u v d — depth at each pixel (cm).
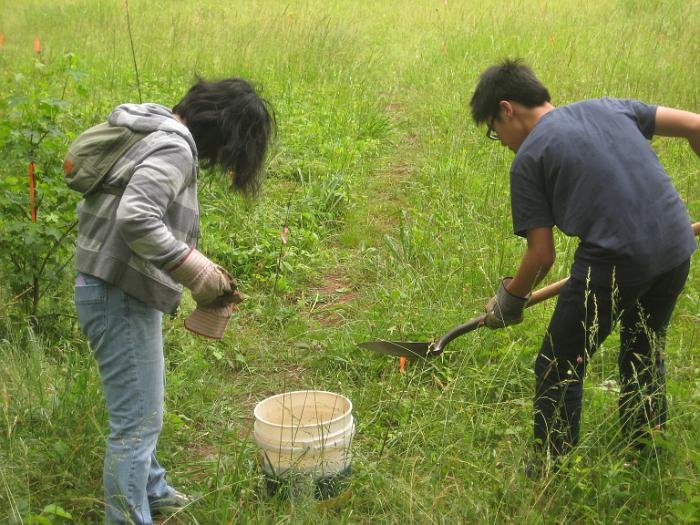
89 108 743
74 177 296
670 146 764
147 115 296
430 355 427
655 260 322
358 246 651
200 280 290
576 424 353
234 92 308
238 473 354
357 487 354
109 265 295
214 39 1198
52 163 480
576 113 331
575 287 332
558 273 535
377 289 561
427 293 536
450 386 426
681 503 316
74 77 502
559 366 348
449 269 561
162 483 347
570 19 1363
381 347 436
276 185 743
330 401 369
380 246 648
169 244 283
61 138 480
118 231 293
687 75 980
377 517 338
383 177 794
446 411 386
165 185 282
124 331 301
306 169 773
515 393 432
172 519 345
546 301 505
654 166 328
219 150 311
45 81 506
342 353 482
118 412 310
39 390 396
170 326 501
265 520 322
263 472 346
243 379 476
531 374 444
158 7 1457
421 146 868
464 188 714
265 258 608
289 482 335
